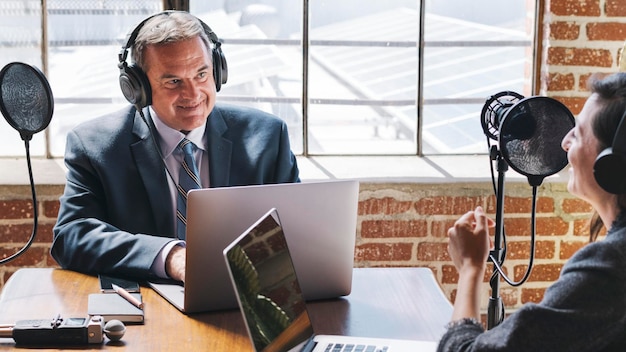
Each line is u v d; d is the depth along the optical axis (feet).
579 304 4.74
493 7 10.66
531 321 4.77
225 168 8.11
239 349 5.87
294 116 10.77
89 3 10.35
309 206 6.49
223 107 8.46
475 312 5.65
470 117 10.86
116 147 7.91
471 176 10.32
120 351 5.82
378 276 7.47
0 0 10.23
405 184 10.16
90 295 6.70
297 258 6.59
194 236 6.22
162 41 7.57
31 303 6.63
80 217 7.68
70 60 10.44
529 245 10.39
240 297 5.16
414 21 10.66
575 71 10.41
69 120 10.54
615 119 4.99
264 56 10.63
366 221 10.26
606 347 4.78
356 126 10.84
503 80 10.80
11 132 10.44
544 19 10.46
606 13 10.28
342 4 10.59
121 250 7.22
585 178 5.19
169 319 6.38
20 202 9.96
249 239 5.55
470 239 6.05
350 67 10.72
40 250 10.09
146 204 7.88
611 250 4.81
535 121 6.27
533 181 6.45
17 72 6.86
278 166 8.34
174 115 7.78
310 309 6.66
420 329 6.30
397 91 10.79
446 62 10.75
